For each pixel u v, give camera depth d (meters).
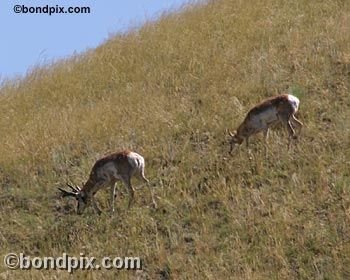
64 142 66.00
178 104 67.75
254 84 68.31
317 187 56.25
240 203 56.25
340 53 70.88
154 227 55.91
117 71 77.69
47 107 74.44
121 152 57.91
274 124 61.59
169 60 77.75
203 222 55.44
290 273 50.31
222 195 56.91
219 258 52.06
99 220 57.38
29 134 67.56
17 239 57.50
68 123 67.75
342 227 52.91
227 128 63.78
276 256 51.25
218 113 65.75
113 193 57.91
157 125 65.56
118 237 55.59
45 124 68.94
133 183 60.09
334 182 56.47
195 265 51.84
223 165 60.19
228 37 79.31
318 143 60.53
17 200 61.34
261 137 62.31
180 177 59.94
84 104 73.69
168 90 71.75
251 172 59.00
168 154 62.31
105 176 57.88
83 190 58.25
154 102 68.88
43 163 64.38
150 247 54.12
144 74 76.31
